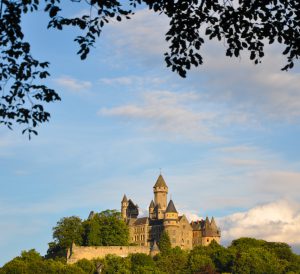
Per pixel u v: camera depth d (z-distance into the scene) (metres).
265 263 195.88
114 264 198.62
